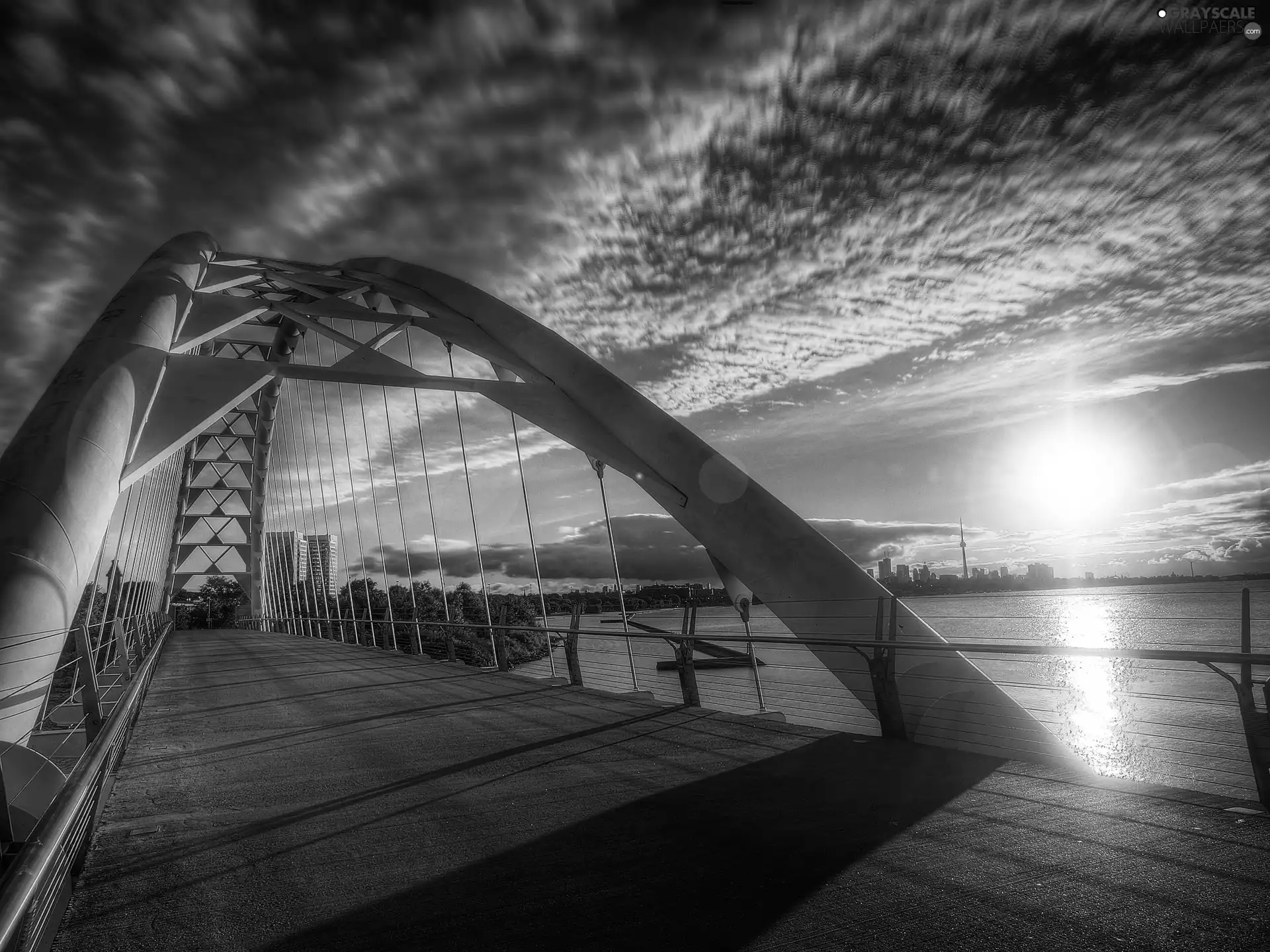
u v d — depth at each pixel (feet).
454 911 12.38
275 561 223.51
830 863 13.61
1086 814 15.81
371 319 74.23
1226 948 9.95
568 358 63.16
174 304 62.39
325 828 17.53
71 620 37.78
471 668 60.59
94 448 44.06
